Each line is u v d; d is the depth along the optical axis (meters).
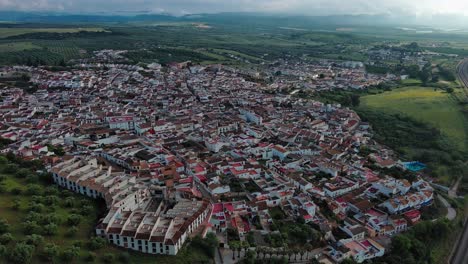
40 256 133.00
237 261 158.25
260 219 188.25
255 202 198.75
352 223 190.38
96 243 144.50
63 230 151.75
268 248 165.38
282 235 173.62
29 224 145.38
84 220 161.25
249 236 172.50
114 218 157.25
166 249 148.62
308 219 190.00
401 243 175.12
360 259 169.50
